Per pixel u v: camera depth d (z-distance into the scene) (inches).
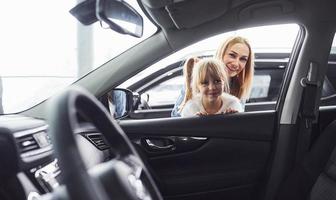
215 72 101.3
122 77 89.6
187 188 100.5
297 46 100.8
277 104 103.6
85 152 81.9
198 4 81.8
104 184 38.5
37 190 67.3
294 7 90.3
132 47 90.8
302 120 100.3
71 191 32.4
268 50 134.2
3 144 64.5
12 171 64.5
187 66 105.4
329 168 92.2
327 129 98.7
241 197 102.9
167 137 99.7
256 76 132.7
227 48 103.4
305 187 97.7
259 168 102.3
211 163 100.8
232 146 101.0
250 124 101.1
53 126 33.1
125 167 41.5
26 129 69.5
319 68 98.3
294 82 100.3
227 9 87.2
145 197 43.1
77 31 218.1
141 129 98.3
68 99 34.4
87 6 81.6
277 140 101.1
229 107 101.6
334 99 125.3
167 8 81.5
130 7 83.2
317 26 94.8
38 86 94.0
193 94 103.5
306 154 100.6
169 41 89.9
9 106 88.9
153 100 121.0
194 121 100.0
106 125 42.4
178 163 100.5
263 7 88.8
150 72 119.8
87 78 90.0
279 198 101.4
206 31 90.4
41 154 69.9
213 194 101.6
